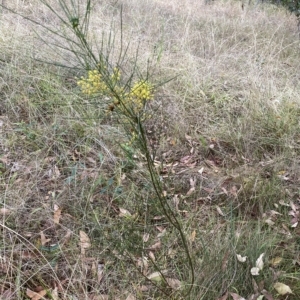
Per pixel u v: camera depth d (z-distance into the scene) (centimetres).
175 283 225
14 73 370
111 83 161
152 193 278
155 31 528
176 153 344
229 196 296
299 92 422
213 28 563
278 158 334
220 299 215
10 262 227
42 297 211
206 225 269
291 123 376
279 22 617
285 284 227
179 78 421
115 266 233
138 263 235
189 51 473
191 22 582
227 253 229
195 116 382
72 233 249
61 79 377
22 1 511
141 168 294
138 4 612
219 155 349
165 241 250
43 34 430
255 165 331
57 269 231
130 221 260
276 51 509
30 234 247
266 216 278
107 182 283
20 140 314
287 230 270
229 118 374
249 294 221
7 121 331
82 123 332
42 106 356
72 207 268
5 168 291
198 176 315
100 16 518
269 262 237
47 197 274
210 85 423
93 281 226
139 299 218
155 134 349
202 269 226
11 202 263
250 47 491
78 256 236
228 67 462
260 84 415
